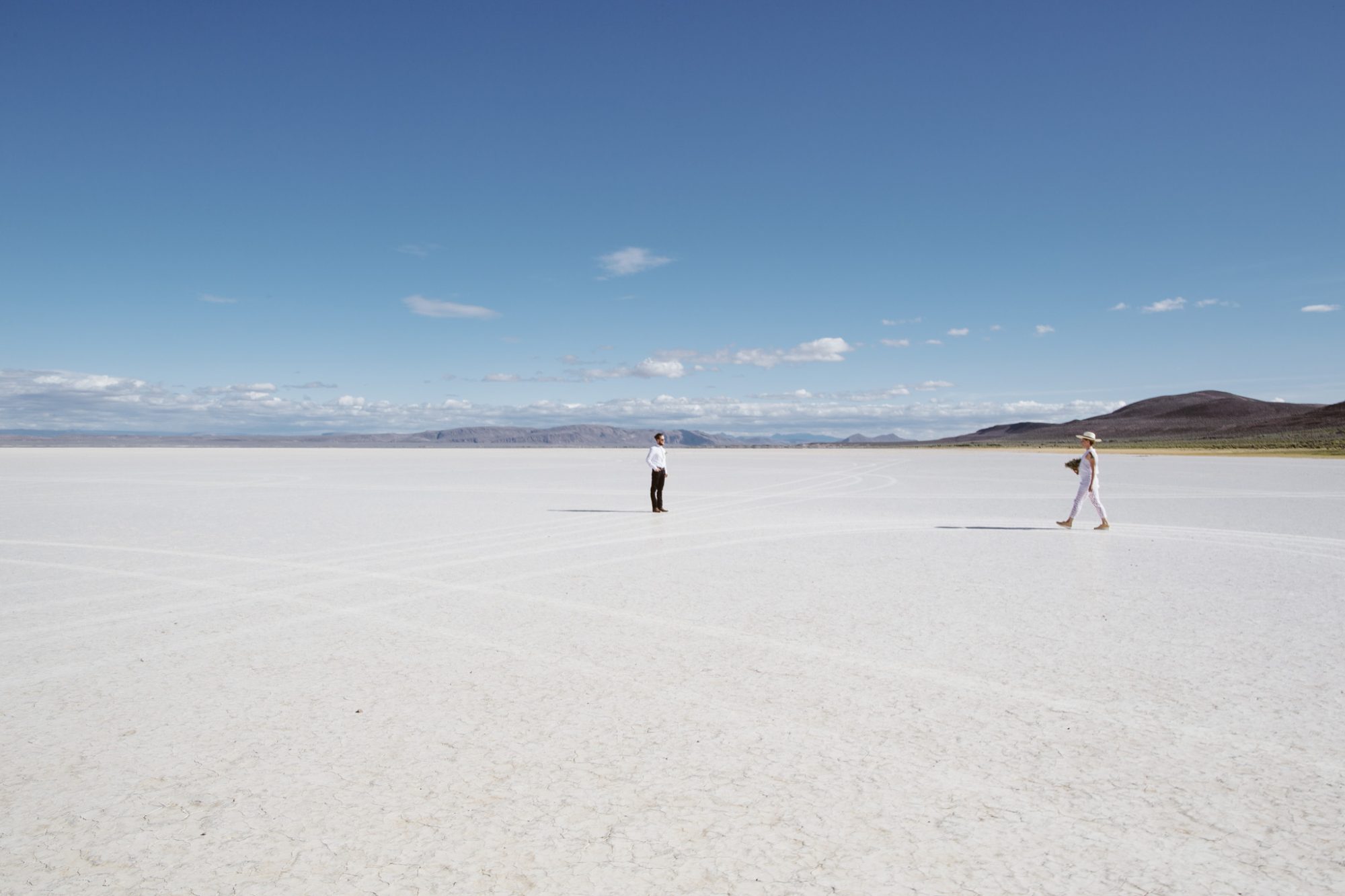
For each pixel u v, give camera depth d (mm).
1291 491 26656
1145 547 13234
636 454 109875
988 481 34656
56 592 9492
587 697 5613
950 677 6039
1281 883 3318
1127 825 3799
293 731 4988
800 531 15656
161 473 42500
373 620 8031
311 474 42281
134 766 4500
